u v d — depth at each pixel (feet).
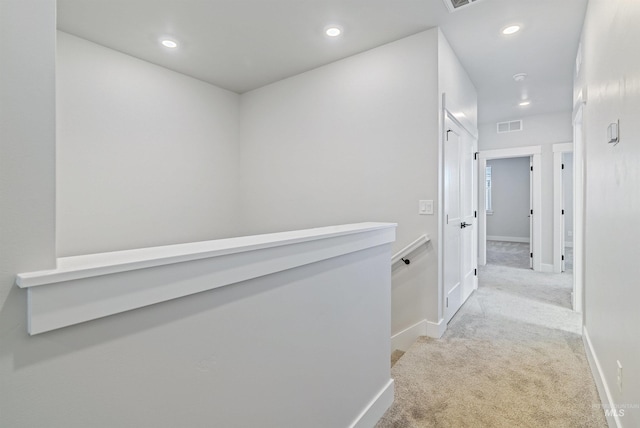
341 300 4.80
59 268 2.03
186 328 2.75
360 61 10.24
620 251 5.01
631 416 4.39
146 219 10.79
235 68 11.34
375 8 7.98
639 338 4.06
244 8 7.95
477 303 11.99
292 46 9.81
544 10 8.07
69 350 2.07
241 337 3.27
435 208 8.91
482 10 8.06
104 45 9.68
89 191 9.46
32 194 1.96
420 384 6.64
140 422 2.45
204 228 12.57
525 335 9.07
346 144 10.64
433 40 8.84
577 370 7.13
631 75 4.42
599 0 6.45
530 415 5.66
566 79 12.67
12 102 1.90
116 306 2.23
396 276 9.62
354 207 10.50
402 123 9.41
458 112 10.69
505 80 12.76
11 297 1.85
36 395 1.94
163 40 9.43
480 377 6.89
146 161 10.78
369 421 5.39
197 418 2.86
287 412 3.85
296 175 12.03
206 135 12.59
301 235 4.09
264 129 12.97
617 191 5.21
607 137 5.85
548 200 17.31
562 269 17.11
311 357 4.23
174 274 2.59
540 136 17.57
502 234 30.01
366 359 5.42
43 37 2.03
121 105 10.14
